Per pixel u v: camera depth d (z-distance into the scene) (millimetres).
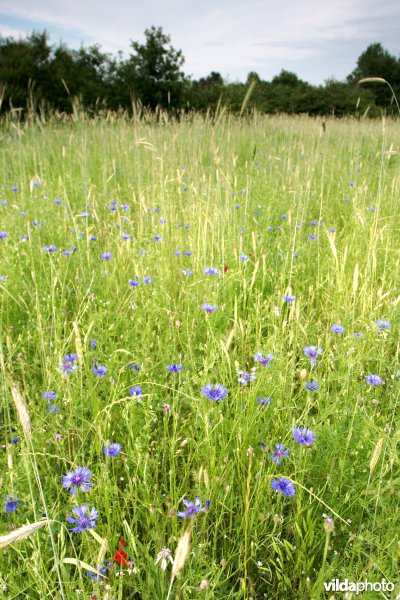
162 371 2734
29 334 2920
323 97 29141
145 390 2480
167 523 1927
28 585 1628
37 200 5105
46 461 2068
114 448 1923
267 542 1909
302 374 2070
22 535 1117
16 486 1919
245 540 1740
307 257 4188
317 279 3725
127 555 1780
